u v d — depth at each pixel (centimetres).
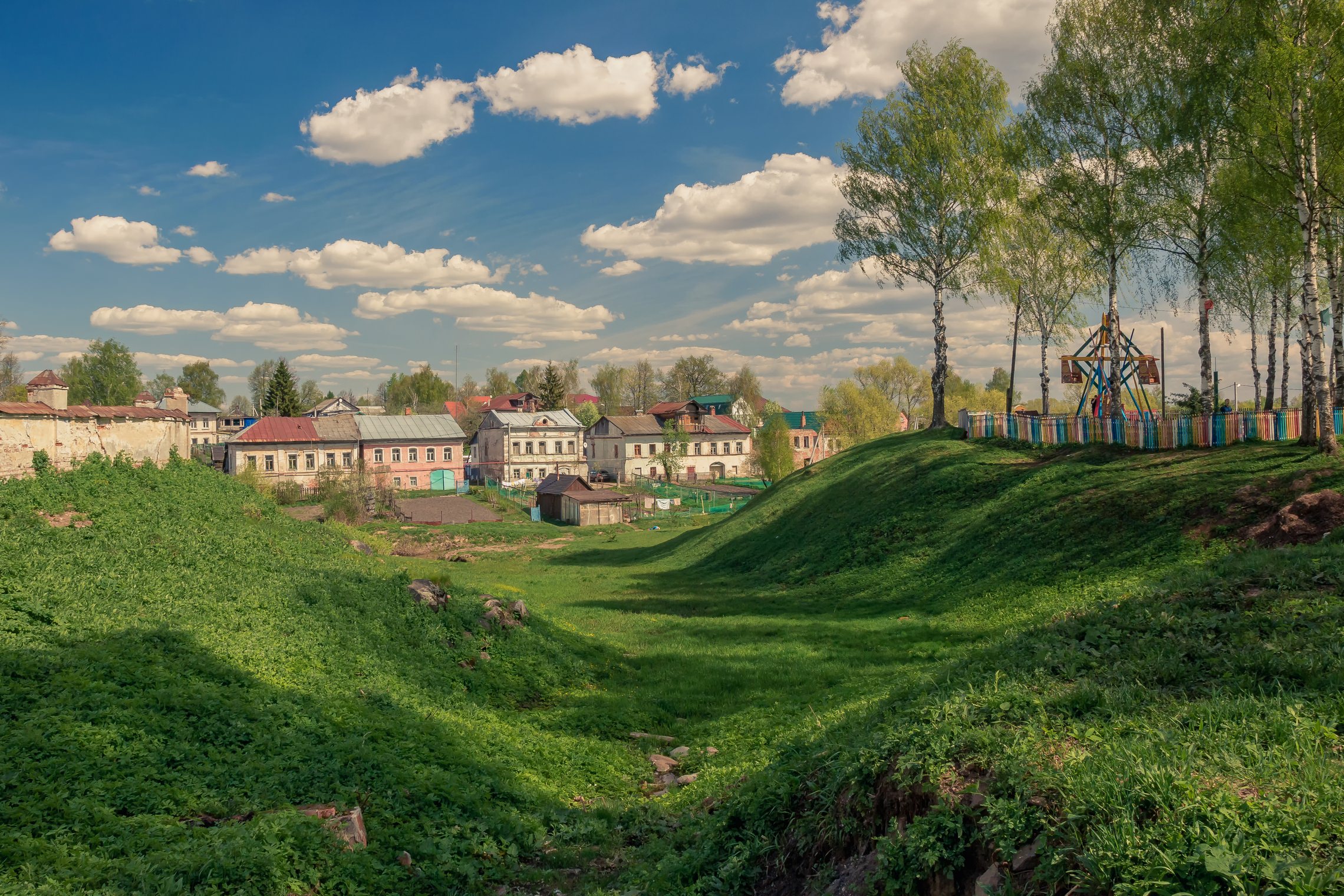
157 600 1390
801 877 711
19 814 736
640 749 1398
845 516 3453
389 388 17775
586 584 3566
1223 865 406
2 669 998
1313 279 2211
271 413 11075
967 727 683
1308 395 2317
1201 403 3047
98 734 905
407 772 1027
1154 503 2227
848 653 1883
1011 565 2319
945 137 4028
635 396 17238
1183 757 534
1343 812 443
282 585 1634
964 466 3325
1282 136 2277
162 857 711
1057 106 3133
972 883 538
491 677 1638
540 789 1134
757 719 1437
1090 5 3111
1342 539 1364
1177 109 2742
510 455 9519
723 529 4428
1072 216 3256
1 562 1337
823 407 10188
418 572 2138
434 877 816
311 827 809
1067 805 512
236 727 1024
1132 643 916
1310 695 654
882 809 662
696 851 830
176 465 2462
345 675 1356
